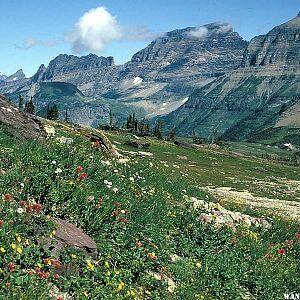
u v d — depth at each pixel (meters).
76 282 9.20
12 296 7.76
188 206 17.72
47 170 12.33
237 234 16.70
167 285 11.05
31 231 9.82
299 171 119.88
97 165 16.36
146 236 12.99
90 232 11.41
